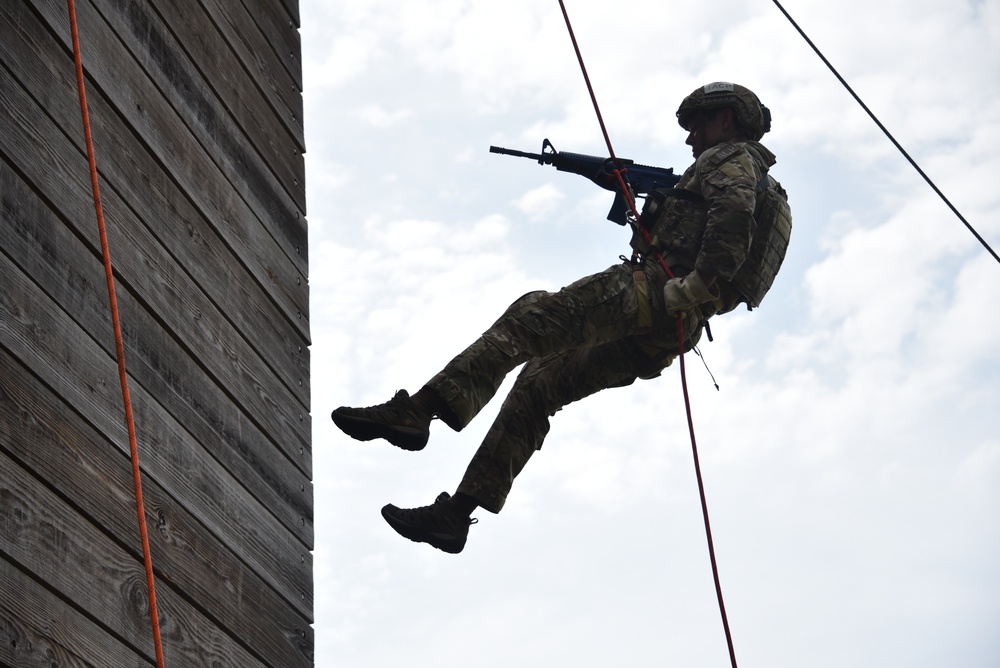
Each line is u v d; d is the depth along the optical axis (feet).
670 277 33.71
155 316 28.71
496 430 34.63
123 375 23.38
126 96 29.32
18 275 23.89
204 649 27.68
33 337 23.95
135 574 25.66
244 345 33.01
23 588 22.18
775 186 35.55
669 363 35.63
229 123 34.76
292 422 35.17
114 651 24.39
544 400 34.94
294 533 33.86
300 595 33.42
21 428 23.03
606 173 37.24
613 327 33.40
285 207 37.58
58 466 23.86
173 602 26.96
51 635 22.58
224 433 30.94
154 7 31.68
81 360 25.39
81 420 24.99
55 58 26.63
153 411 27.78
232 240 33.45
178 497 28.07
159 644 22.04
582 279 33.37
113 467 25.73
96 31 28.58
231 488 30.71
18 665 21.44
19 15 25.67
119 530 25.40
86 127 24.56
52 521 23.34
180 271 30.22
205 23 34.50
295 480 34.68
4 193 23.97
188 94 32.58
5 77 24.75
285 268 36.68
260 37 38.32
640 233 34.83
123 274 27.63
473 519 33.83
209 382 30.73
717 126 36.96
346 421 30.32
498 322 32.35
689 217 34.58
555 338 32.50
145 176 29.43
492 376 31.48
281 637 31.63
